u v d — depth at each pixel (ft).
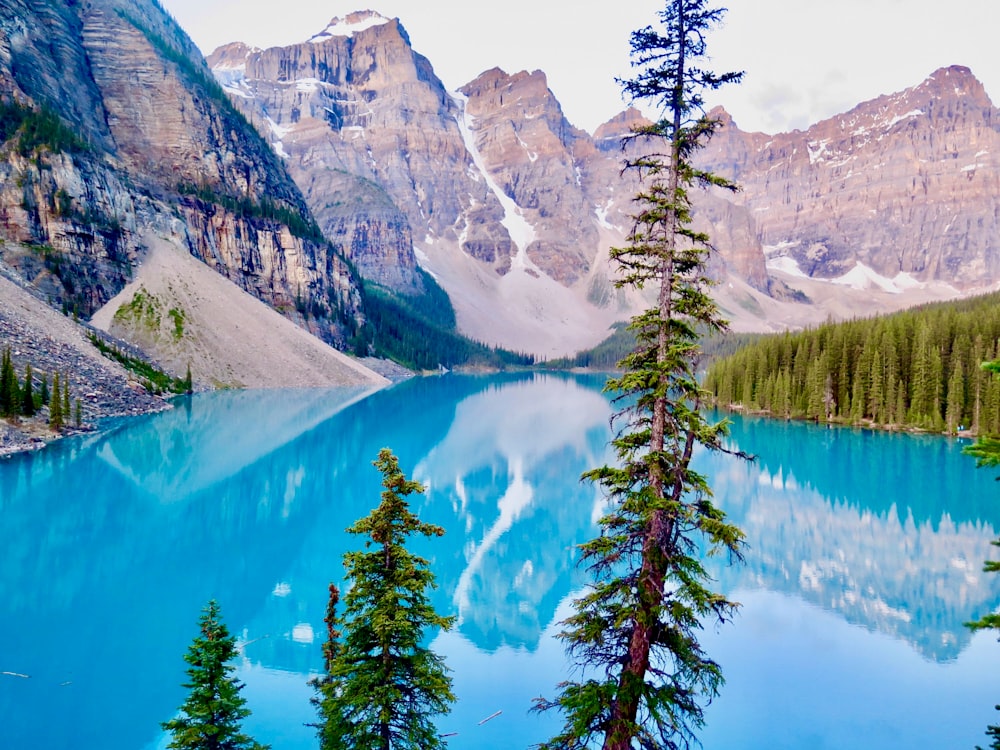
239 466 212.84
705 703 81.97
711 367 453.17
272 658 90.33
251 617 103.40
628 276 47.75
